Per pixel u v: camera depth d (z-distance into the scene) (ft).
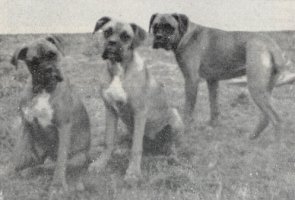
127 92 10.63
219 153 11.51
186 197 10.00
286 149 11.64
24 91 10.21
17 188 10.09
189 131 12.47
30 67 9.96
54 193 9.90
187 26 12.50
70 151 10.62
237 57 12.92
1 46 13.98
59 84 10.10
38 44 9.94
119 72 10.65
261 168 11.00
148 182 10.45
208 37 12.96
